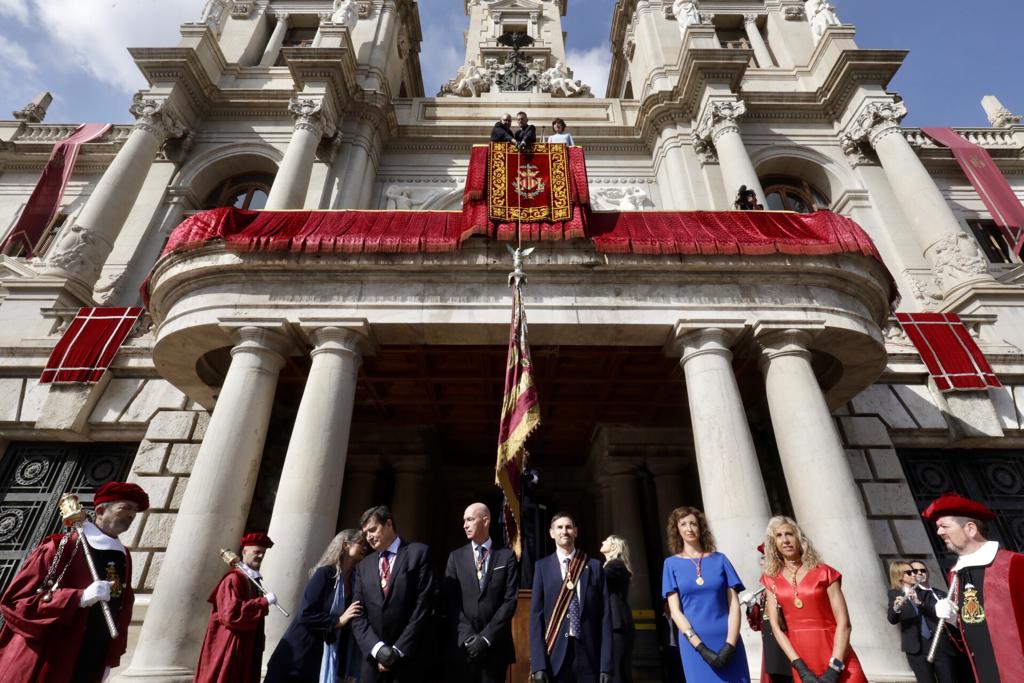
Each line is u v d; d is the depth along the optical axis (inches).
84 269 549.6
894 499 445.7
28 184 738.2
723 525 282.5
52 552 161.9
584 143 728.3
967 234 581.9
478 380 429.7
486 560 194.7
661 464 509.0
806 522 293.0
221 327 332.5
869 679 252.2
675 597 189.6
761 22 888.3
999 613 138.6
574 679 176.9
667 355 354.3
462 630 178.4
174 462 448.1
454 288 344.5
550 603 188.4
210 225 354.9
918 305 562.3
